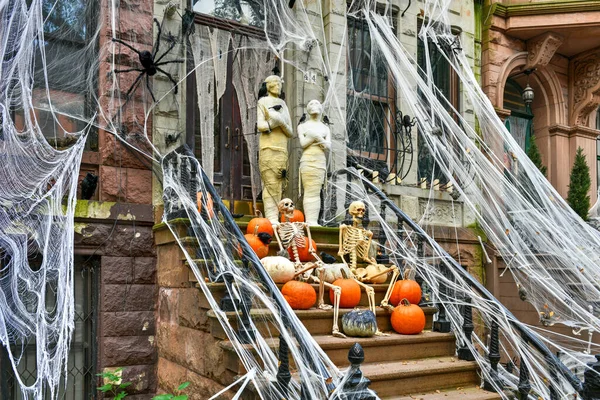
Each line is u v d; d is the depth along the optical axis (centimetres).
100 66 621
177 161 600
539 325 775
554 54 1022
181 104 664
